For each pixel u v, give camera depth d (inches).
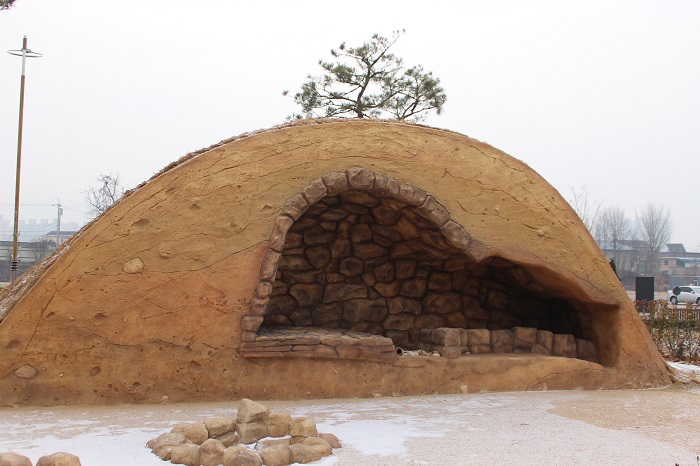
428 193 283.3
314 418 217.9
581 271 306.5
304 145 268.2
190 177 251.6
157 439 173.0
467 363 280.2
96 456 165.6
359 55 804.6
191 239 248.8
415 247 324.5
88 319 235.8
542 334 315.0
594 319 324.2
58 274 233.9
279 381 253.4
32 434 188.7
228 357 248.5
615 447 188.1
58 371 232.2
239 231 254.8
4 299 277.4
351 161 273.7
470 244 287.6
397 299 339.9
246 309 252.2
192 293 246.8
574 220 308.5
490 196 293.9
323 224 320.2
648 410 245.6
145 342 240.7
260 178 260.2
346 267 332.8
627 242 2023.9
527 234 298.4
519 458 173.9
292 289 324.5
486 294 356.2
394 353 268.5
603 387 300.2
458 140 292.7
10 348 228.5
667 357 465.1
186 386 243.6
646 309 522.3
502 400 261.1
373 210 305.6
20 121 723.4
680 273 2294.5
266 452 163.9
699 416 235.8
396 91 821.2
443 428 207.3
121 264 240.5
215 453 161.9
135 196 244.8
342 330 303.0
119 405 235.1
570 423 219.3
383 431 200.4
